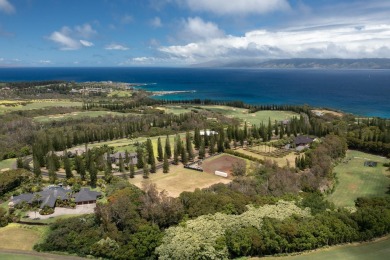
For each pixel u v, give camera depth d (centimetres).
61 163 14838
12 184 12200
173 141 18862
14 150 17125
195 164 14838
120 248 8144
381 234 8619
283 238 7956
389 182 13188
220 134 16850
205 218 8681
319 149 14888
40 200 10938
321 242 8175
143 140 19462
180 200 9794
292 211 8975
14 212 10338
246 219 8438
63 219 9444
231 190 10812
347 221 8488
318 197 10562
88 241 8425
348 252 7894
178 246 7575
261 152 16188
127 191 10556
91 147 17750
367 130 19538
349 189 12525
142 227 8344
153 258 8094
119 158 14375
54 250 8406
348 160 15988
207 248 7600
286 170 12656
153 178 13188
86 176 13325
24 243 8712
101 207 9194
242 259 7825
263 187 11206
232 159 15588
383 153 16850
